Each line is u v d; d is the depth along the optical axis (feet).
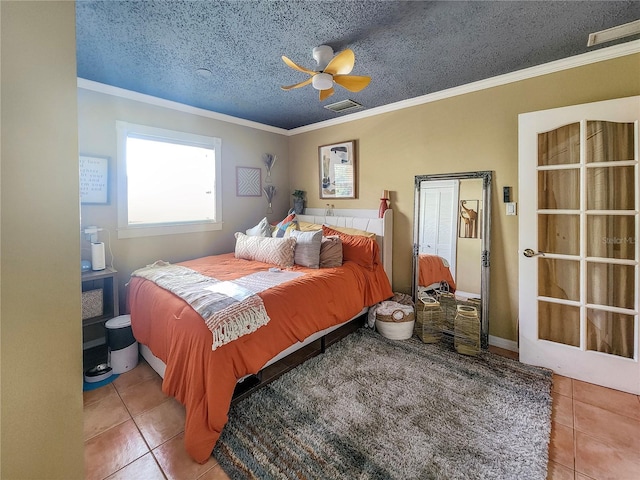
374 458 4.89
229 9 5.44
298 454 4.99
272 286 7.05
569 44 6.64
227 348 5.38
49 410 2.18
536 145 7.46
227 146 12.01
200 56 7.18
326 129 12.71
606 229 6.88
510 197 8.39
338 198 12.44
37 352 2.11
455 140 9.26
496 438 5.29
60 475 2.23
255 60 7.38
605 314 7.00
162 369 7.09
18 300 2.02
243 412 6.00
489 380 7.05
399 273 10.89
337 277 8.48
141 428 5.68
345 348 8.66
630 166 6.59
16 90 1.97
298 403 6.25
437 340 9.09
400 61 7.43
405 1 5.25
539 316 7.73
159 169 10.40
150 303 7.01
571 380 7.19
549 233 7.57
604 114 6.64
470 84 8.77
